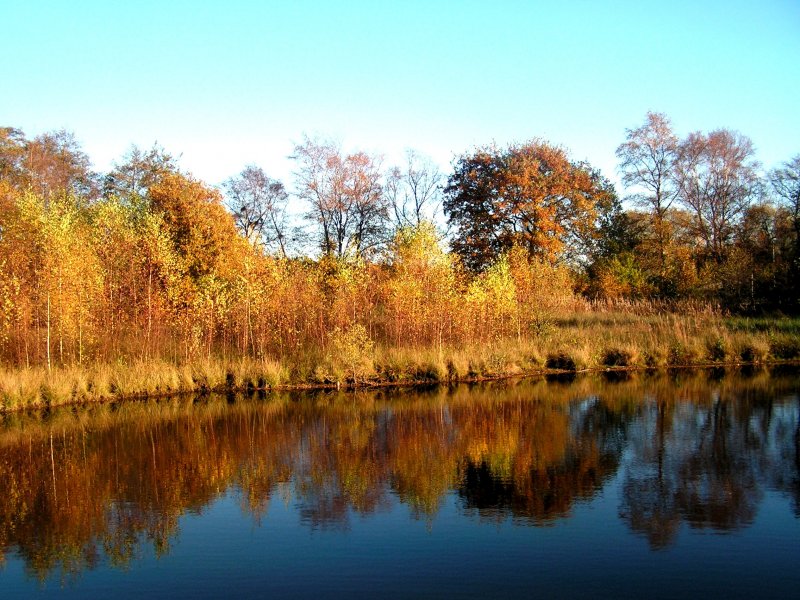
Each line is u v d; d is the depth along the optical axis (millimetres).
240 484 10266
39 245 20344
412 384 20047
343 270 23969
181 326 21750
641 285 37406
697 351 23328
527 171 35844
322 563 7203
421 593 6410
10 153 38844
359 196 38906
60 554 7707
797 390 17422
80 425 14898
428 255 24359
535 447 12102
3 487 10375
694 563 6969
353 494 9609
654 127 41531
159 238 22891
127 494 9898
